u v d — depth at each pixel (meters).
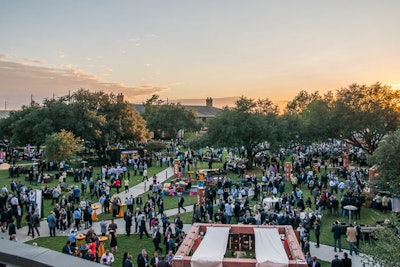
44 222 27.08
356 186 34.00
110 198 32.31
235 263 15.02
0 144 81.50
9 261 4.88
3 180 43.94
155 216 25.28
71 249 17.62
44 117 60.97
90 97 63.25
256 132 51.69
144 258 16.55
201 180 41.91
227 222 25.23
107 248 21.84
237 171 48.62
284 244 18.89
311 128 57.53
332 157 55.66
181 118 103.31
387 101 56.41
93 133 60.62
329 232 25.11
